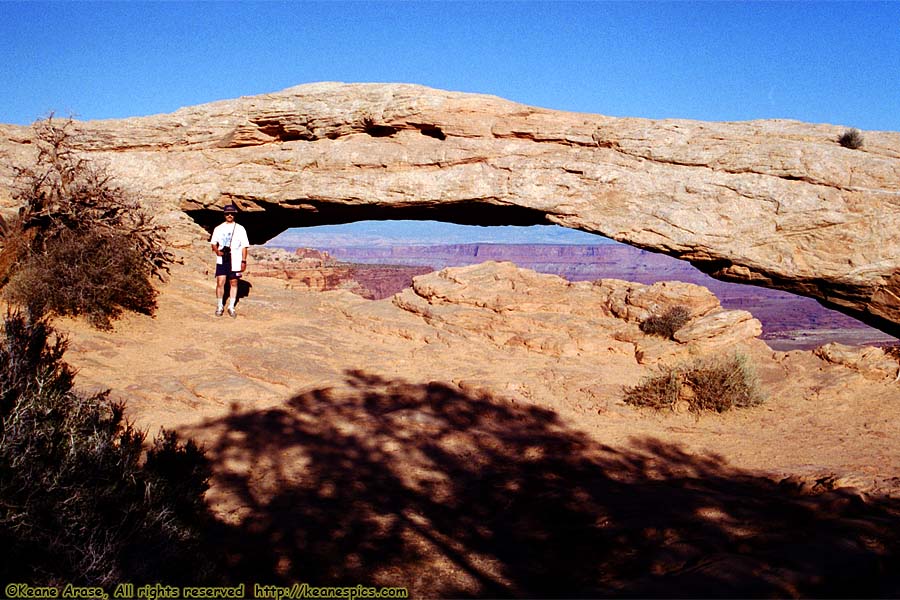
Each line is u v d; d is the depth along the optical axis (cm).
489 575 499
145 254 1434
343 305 1512
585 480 681
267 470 691
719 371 947
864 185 1842
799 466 710
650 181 2052
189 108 2452
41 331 600
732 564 436
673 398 923
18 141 2198
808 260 1883
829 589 404
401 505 628
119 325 1157
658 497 611
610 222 2072
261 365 1026
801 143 1947
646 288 1389
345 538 558
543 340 1230
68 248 1155
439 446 775
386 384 1001
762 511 571
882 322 1923
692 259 2028
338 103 2323
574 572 488
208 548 529
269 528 568
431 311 1395
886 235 1811
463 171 2205
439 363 1133
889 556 453
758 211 1930
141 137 2372
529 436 817
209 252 1772
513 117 2222
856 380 1026
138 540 483
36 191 1277
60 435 504
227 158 2394
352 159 2288
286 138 2445
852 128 1944
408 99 2245
